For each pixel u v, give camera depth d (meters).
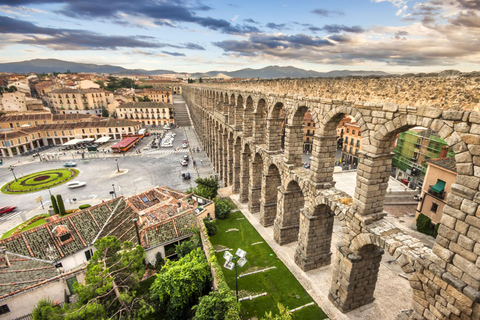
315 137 24.30
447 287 13.71
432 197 37.25
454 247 13.35
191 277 24.67
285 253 32.44
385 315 23.14
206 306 21.34
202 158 83.06
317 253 29.03
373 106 17.47
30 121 112.00
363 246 20.34
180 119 153.88
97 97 152.38
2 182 66.81
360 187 19.61
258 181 42.16
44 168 77.19
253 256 32.22
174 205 38.50
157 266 31.11
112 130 115.25
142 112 142.25
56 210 45.56
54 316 17.84
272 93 32.03
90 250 32.28
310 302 24.89
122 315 23.08
